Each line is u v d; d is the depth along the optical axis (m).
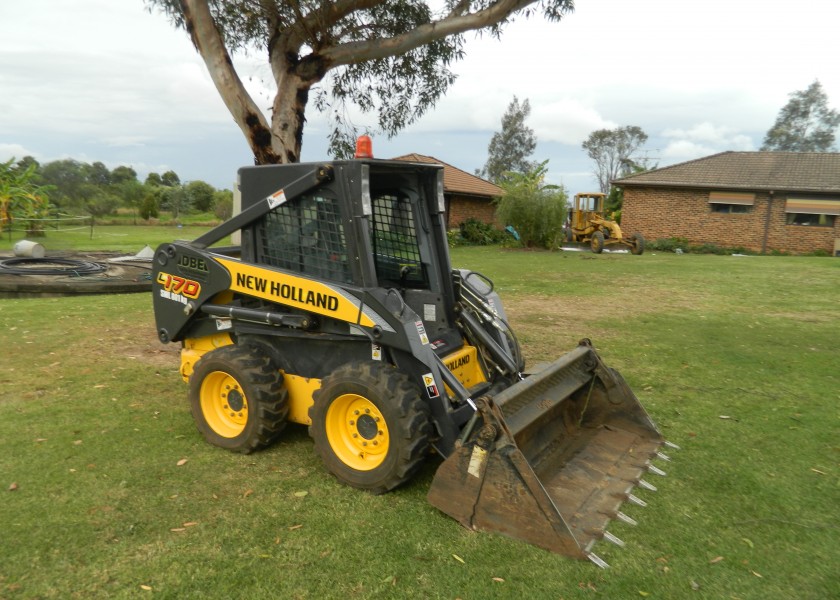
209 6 9.27
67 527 3.26
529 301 10.85
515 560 3.01
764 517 3.49
